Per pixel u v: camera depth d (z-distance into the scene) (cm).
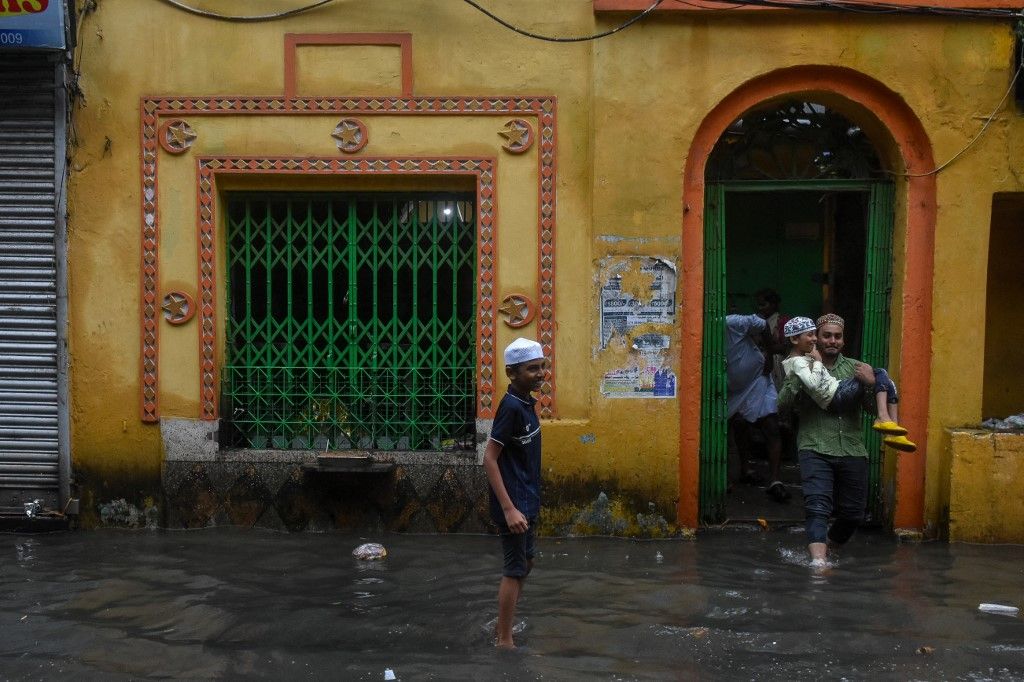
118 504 718
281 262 727
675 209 689
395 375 723
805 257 935
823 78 690
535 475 496
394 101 698
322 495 712
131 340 712
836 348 632
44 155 703
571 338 703
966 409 690
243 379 732
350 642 489
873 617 525
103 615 528
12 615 528
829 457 632
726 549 666
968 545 673
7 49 676
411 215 723
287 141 702
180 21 698
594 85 684
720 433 725
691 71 684
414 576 599
